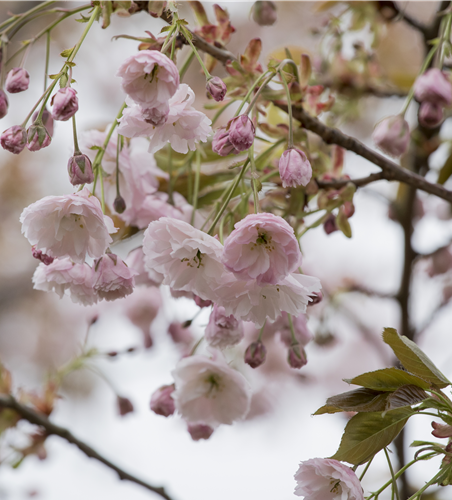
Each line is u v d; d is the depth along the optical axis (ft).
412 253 4.70
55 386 4.45
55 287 3.75
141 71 3.56
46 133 3.66
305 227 3.98
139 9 3.74
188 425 3.94
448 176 4.48
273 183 4.00
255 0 4.10
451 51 4.07
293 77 3.77
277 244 3.57
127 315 4.30
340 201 3.96
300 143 3.92
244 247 3.56
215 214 3.92
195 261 3.64
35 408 4.43
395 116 4.05
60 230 3.64
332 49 4.79
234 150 3.66
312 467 3.65
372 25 4.69
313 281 3.64
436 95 4.02
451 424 3.60
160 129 3.63
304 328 3.97
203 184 4.09
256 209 3.62
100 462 4.35
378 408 3.59
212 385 3.89
